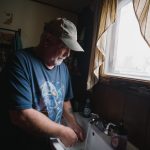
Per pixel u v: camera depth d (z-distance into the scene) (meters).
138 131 1.00
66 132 0.92
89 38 2.00
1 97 0.92
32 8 2.31
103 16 1.42
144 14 0.94
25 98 0.89
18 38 2.18
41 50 1.05
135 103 1.05
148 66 1.14
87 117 1.52
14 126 0.98
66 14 2.46
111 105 1.35
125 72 1.38
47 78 1.06
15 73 0.91
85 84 1.98
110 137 0.99
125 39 1.42
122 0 1.44
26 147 0.98
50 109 1.05
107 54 1.55
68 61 2.31
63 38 0.95
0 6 2.17
